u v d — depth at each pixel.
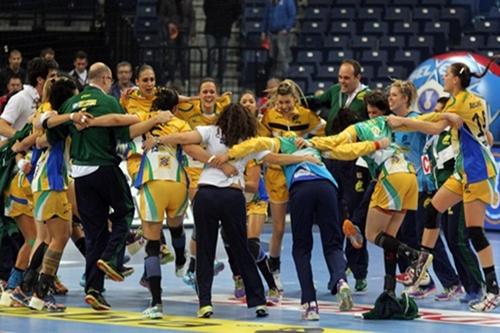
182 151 15.12
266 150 14.15
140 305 15.88
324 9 38.00
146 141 14.42
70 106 14.88
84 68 26.56
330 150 14.27
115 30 34.72
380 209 15.08
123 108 16.02
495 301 15.33
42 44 34.47
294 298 16.75
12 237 16.62
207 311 14.25
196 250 14.37
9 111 16.47
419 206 17.06
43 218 14.80
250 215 16.30
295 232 14.30
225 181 14.06
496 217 28.19
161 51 34.56
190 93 33.72
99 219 14.97
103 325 13.51
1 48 33.78
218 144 14.08
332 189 14.36
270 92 17.47
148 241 14.66
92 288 15.03
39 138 14.85
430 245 16.03
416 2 37.97
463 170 15.30
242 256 14.36
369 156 15.18
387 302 14.25
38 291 14.95
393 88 15.78
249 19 37.69
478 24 37.28
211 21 36.06
